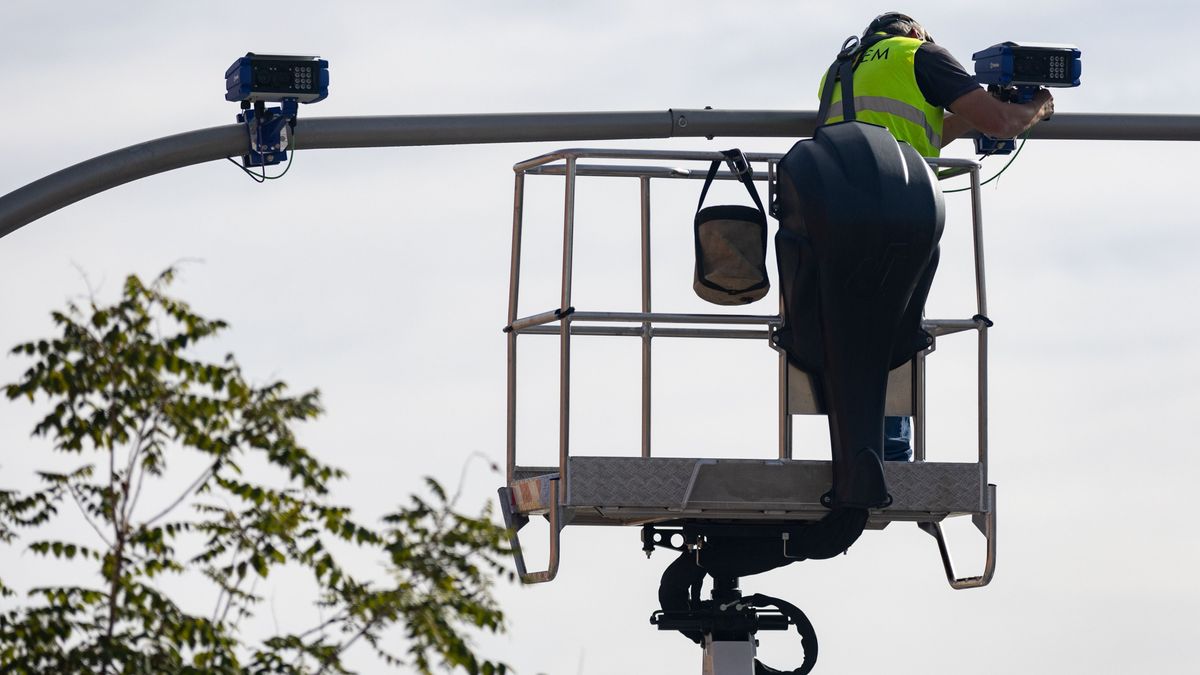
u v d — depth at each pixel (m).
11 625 18.98
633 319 26.45
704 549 28.44
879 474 26.25
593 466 26.03
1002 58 30.78
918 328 26.59
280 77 30.70
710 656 28.66
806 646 28.91
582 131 31.94
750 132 32.16
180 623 18.95
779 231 26.39
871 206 25.70
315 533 19.03
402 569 18.75
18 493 19.06
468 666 18.33
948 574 28.55
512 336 29.22
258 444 18.86
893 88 27.95
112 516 19.02
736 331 30.59
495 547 18.84
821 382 26.56
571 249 26.41
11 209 29.78
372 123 31.58
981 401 27.41
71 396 18.91
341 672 18.78
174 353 18.97
